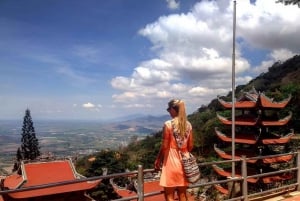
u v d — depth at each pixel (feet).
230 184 35.42
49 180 112.37
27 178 110.73
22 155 255.50
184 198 20.21
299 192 34.47
